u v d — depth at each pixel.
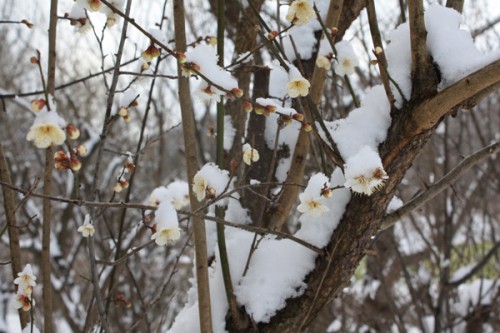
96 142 1.78
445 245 1.44
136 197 2.45
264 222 0.90
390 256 1.71
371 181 0.66
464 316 1.72
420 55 0.72
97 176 0.70
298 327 0.76
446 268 1.43
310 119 0.78
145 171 2.74
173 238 0.67
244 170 0.94
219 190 0.71
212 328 0.75
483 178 1.60
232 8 1.17
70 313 1.59
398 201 0.89
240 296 0.77
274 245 0.79
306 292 0.76
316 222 0.77
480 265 1.44
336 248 0.76
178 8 0.71
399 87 0.73
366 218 0.75
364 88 1.52
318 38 0.97
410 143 0.74
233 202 0.92
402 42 0.76
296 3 0.73
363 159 0.66
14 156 2.04
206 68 0.69
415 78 0.73
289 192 0.85
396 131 0.74
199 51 0.69
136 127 2.77
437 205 1.52
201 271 0.71
